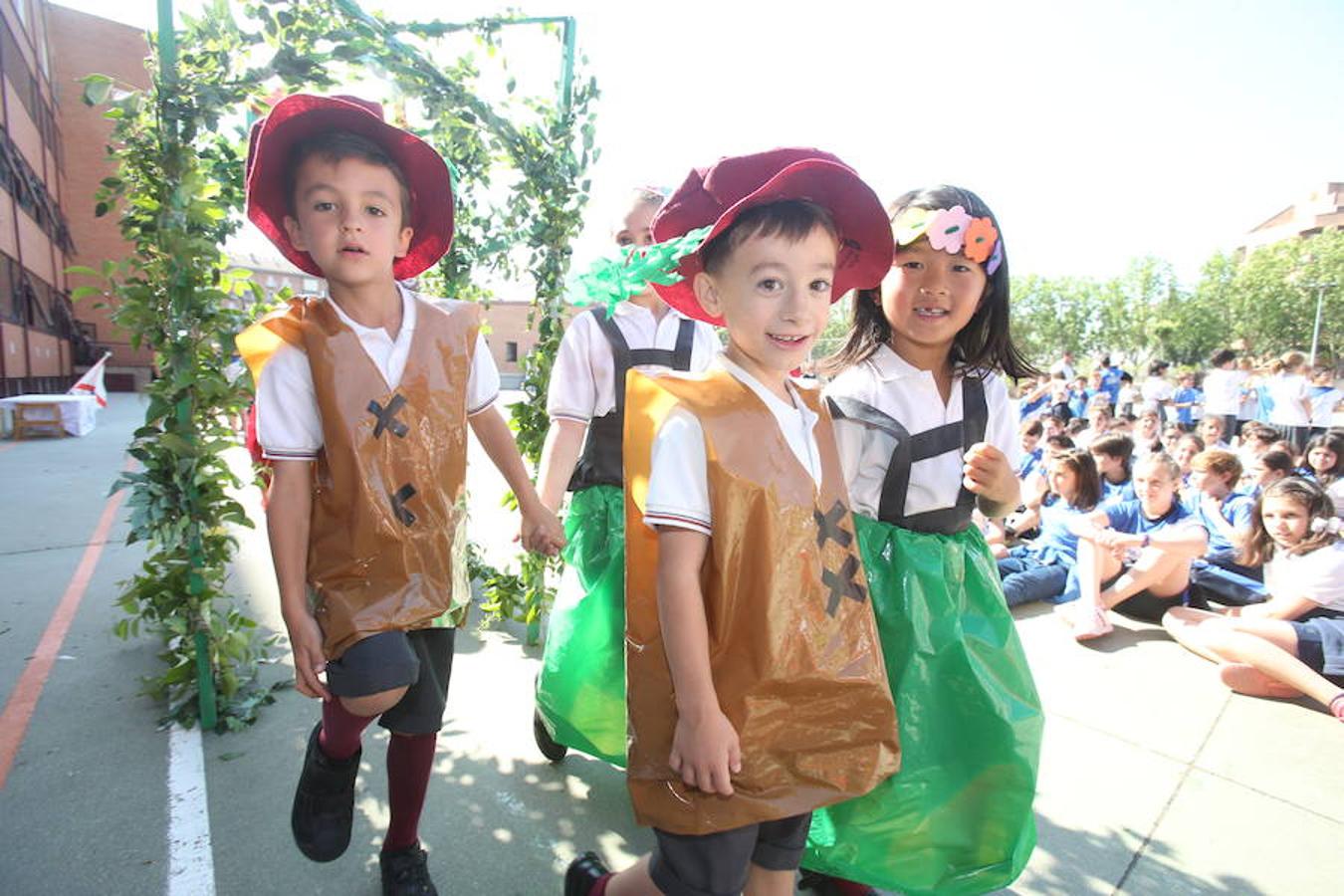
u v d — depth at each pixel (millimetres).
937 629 1712
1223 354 11328
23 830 2184
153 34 2430
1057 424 9102
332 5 2635
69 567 4738
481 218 3668
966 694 1678
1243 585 4164
